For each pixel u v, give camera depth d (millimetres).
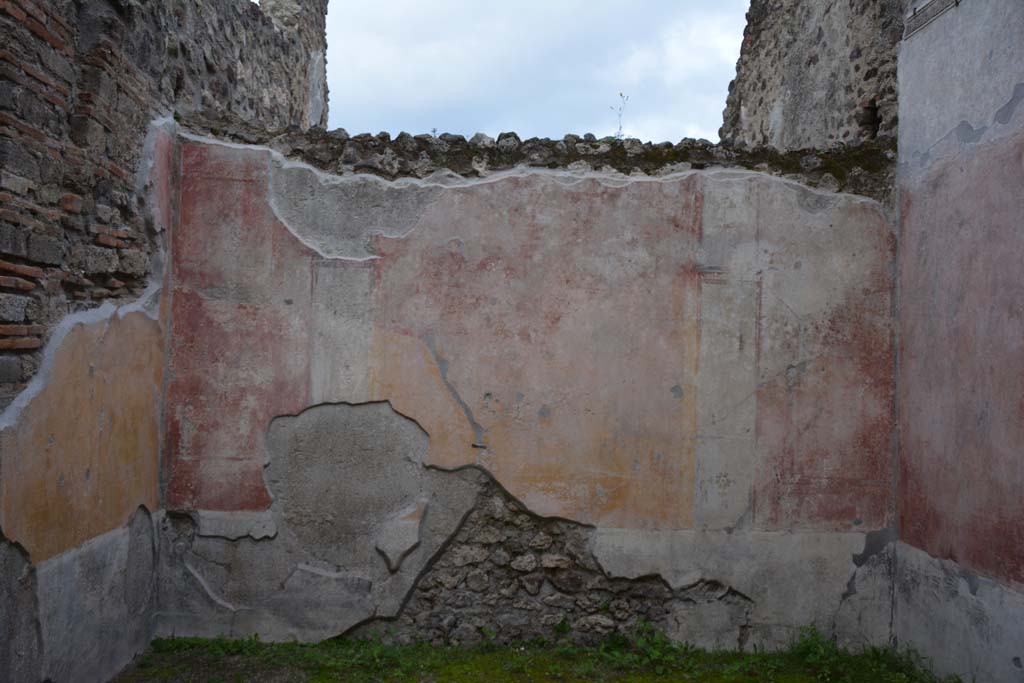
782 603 4199
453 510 4176
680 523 4199
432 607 4176
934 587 3830
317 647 4074
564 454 4188
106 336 3465
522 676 3811
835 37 5109
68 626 3170
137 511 3820
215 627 4117
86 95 3201
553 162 4238
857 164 4305
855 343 4246
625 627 4188
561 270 4207
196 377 4141
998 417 3383
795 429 4219
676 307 4219
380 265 4184
